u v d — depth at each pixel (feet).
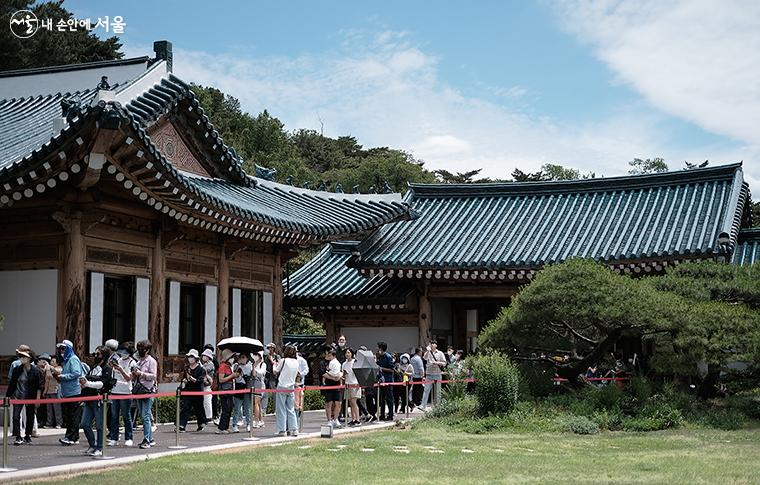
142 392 50.85
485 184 124.06
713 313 71.67
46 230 68.23
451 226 116.47
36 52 160.56
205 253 83.35
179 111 83.82
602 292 70.90
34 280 68.39
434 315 110.73
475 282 107.14
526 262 101.35
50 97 93.50
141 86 78.02
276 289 95.25
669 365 73.26
